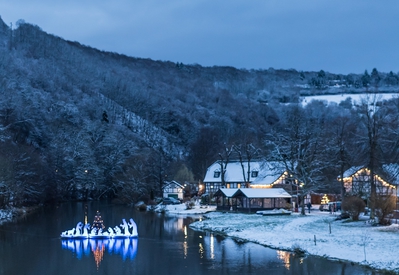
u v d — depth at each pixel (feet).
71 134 561.84
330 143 323.57
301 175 306.96
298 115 492.13
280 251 175.94
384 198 222.48
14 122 488.44
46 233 233.14
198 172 547.90
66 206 427.33
